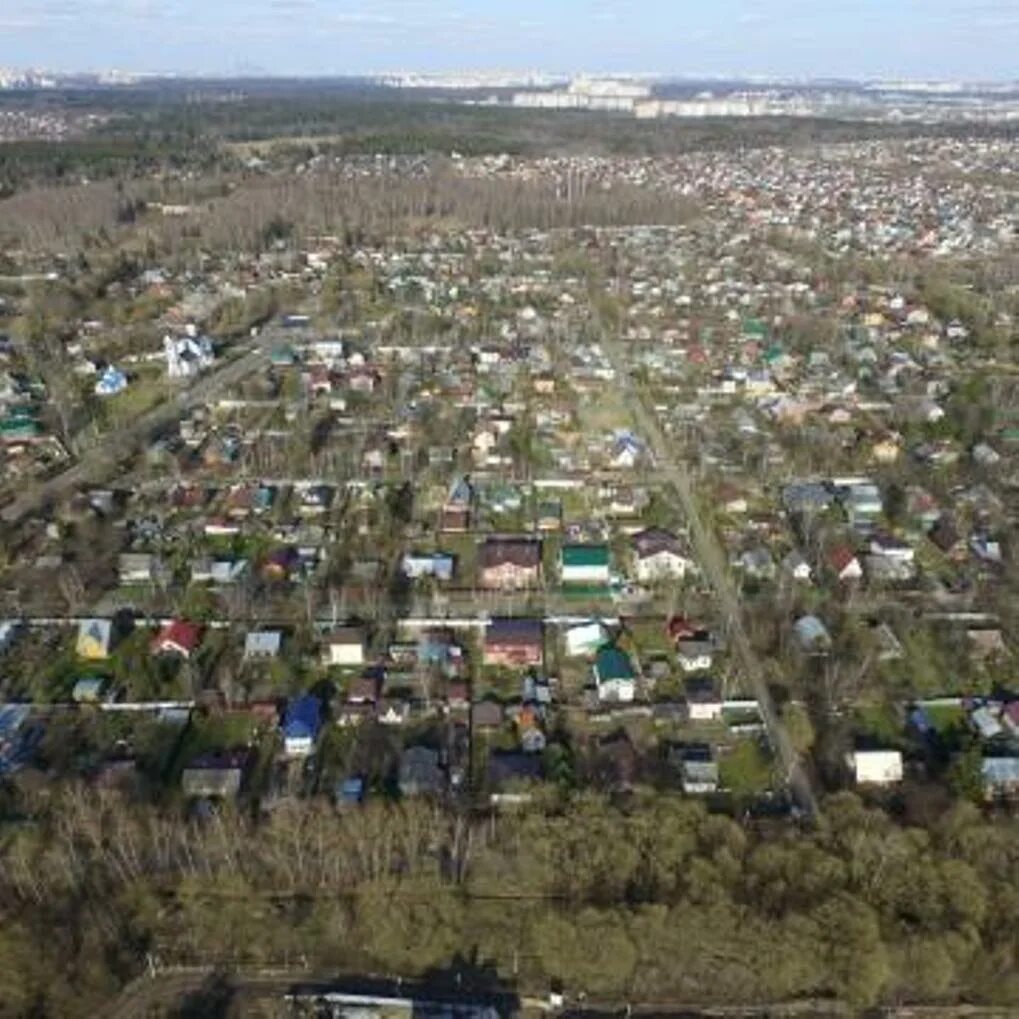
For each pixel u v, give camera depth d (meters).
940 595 116.81
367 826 79.00
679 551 121.19
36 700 100.38
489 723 95.94
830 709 98.12
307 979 71.19
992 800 86.56
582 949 68.81
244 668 105.00
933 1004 68.81
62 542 129.50
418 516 136.88
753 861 75.12
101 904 74.38
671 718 97.00
